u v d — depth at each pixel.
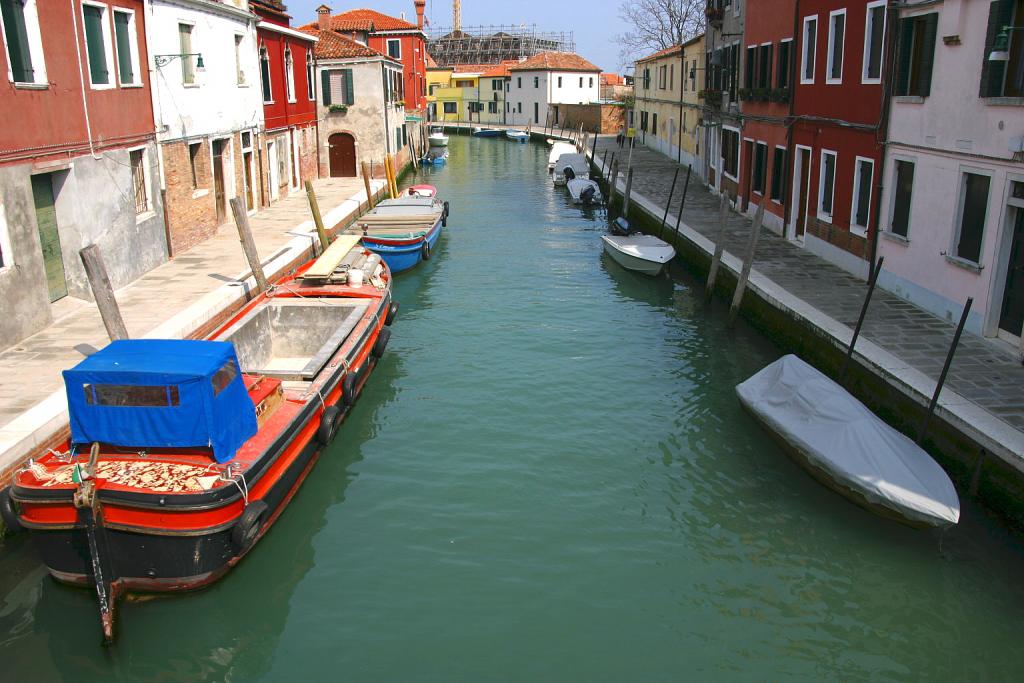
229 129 19.08
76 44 11.80
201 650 6.56
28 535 7.36
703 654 6.56
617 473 9.32
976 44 10.48
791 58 17.50
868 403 10.05
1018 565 7.34
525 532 8.15
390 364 12.82
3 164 9.96
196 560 6.80
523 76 67.06
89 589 6.99
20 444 7.39
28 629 6.68
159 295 12.82
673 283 18.03
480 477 9.22
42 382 9.01
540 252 21.48
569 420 10.70
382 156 32.03
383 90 31.78
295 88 26.19
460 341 13.98
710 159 27.33
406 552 7.81
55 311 11.51
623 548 7.91
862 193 14.20
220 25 18.34
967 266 10.85
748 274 14.10
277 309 11.76
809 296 13.05
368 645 6.59
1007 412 8.30
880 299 12.74
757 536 8.12
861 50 13.92
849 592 7.30
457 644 6.61
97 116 12.48
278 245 17.03
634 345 13.72
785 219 18.16
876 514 8.21
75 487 6.53
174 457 7.19
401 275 18.92
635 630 6.80
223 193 19.30
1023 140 9.53
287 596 7.16
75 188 11.81
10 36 10.30
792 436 8.95
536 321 15.15
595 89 66.81
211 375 7.00
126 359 7.10
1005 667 6.47
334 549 7.84
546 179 37.84
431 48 92.19
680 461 9.59
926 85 11.73
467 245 22.48
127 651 6.54
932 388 8.98
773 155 19.11
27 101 10.50
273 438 7.80
